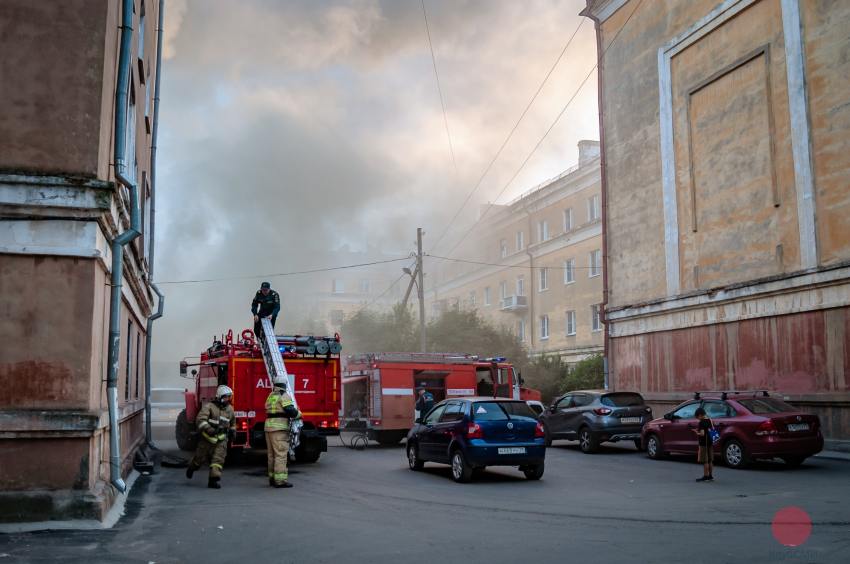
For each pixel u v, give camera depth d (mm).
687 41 22016
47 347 7895
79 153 8250
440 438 12945
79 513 7684
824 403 16672
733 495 10422
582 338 38969
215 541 7223
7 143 8086
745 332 19328
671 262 22359
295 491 11062
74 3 8477
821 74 17312
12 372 7785
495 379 22422
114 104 9250
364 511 9141
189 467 12195
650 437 16188
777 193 18422
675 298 21922
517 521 8398
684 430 15188
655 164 23500
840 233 16594
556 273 41906
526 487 11547
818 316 17047
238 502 9852
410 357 20812
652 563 6215
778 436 13422
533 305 44219
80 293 8047
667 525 8039
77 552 6574
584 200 39812
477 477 12922
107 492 8312
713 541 7109
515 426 12273
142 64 13234
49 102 8258
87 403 7930
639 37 24609
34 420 7621
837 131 16812
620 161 25422
